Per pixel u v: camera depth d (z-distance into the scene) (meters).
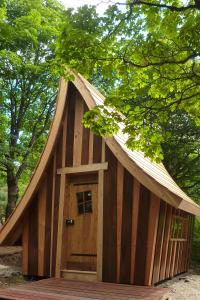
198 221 15.47
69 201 8.88
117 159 8.27
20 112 19.05
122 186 8.14
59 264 8.50
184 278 10.17
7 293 6.18
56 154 9.05
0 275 9.25
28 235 9.13
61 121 8.95
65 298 5.81
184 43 5.97
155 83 6.87
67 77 6.71
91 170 8.52
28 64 17.20
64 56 6.04
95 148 8.59
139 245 7.75
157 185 7.48
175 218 9.63
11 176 18.42
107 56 6.26
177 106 7.16
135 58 6.34
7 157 17.52
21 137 21.16
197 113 7.32
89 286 7.02
